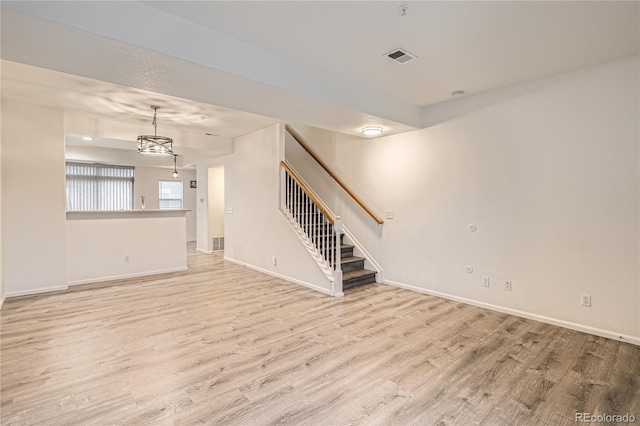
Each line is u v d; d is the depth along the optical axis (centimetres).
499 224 362
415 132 439
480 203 377
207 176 781
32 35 192
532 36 245
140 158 808
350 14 216
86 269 491
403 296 425
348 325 327
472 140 381
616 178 287
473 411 194
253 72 261
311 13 215
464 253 394
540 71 310
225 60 245
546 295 330
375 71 310
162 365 247
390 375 234
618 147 285
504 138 354
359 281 474
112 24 196
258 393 212
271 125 535
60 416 188
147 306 384
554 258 324
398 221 466
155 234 557
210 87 278
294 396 209
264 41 254
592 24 227
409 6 207
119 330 313
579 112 304
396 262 472
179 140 580
